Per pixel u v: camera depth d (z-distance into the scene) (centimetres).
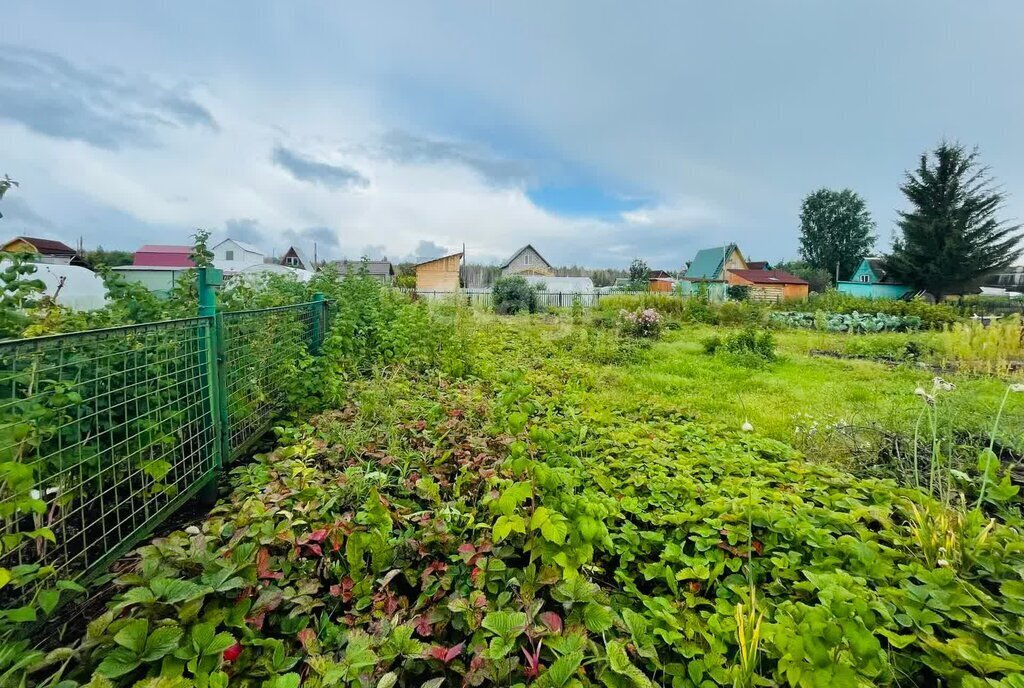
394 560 175
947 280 2614
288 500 201
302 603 150
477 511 214
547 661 139
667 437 351
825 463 309
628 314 1230
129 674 122
